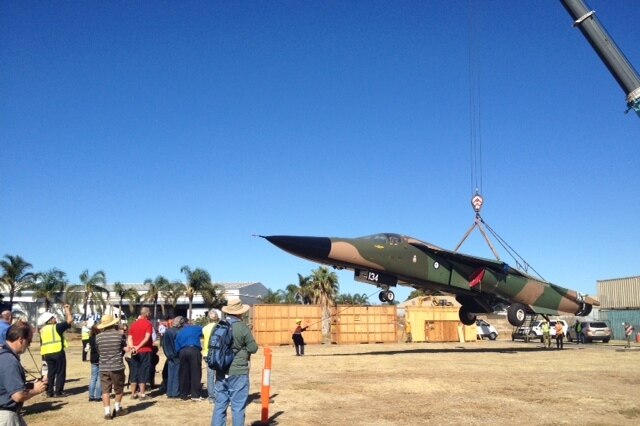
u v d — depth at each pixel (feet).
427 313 127.13
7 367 15.90
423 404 35.04
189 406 35.88
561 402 35.78
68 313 42.22
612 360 66.64
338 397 37.93
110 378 31.83
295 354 79.77
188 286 223.51
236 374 23.77
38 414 33.37
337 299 232.73
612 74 38.06
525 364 61.05
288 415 31.55
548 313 88.38
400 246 72.64
